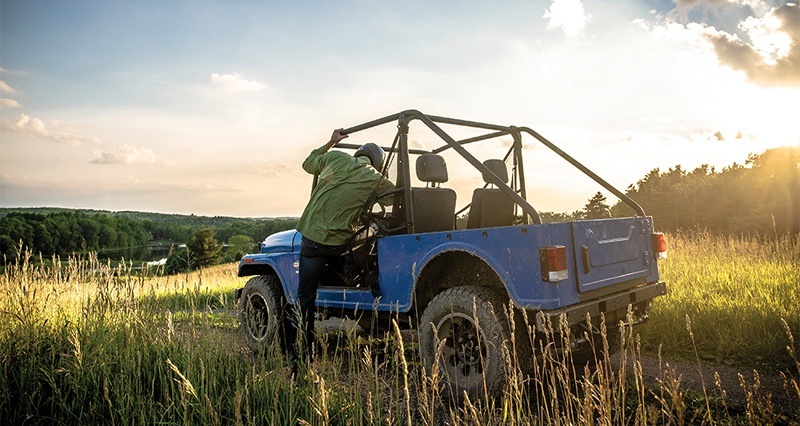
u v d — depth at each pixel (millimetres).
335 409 3123
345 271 4730
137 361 3693
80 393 3361
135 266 4391
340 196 4207
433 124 4008
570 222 3309
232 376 3689
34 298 4270
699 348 4727
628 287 3812
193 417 3105
